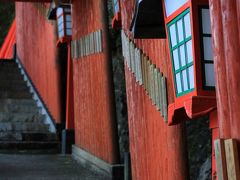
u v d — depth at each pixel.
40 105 11.81
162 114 4.50
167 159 4.53
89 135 8.42
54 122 10.62
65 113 10.53
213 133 3.23
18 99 11.89
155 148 4.88
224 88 2.51
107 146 7.35
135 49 5.36
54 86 10.71
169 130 4.44
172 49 3.29
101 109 7.66
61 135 10.37
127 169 6.61
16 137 10.09
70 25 9.64
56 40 10.59
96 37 7.83
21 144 9.90
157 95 4.62
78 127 9.27
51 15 10.33
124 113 8.37
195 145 6.63
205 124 6.79
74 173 7.65
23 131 10.52
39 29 12.26
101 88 7.62
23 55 14.28
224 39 2.49
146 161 5.20
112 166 6.97
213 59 2.70
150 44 4.86
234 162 2.35
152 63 4.81
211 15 2.63
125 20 5.72
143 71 5.09
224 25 2.49
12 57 16.19
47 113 11.17
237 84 2.39
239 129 2.37
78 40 9.01
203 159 6.43
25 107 11.61
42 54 11.92
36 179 6.96
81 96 8.98
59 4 9.31
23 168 7.88
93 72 8.08
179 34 3.14
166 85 4.42
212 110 3.06
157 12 3.55
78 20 8.96
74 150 9.29
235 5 2.44
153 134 4.92
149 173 5.12
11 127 10.54
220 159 2.45
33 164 8.34
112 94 7.35
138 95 5.38
